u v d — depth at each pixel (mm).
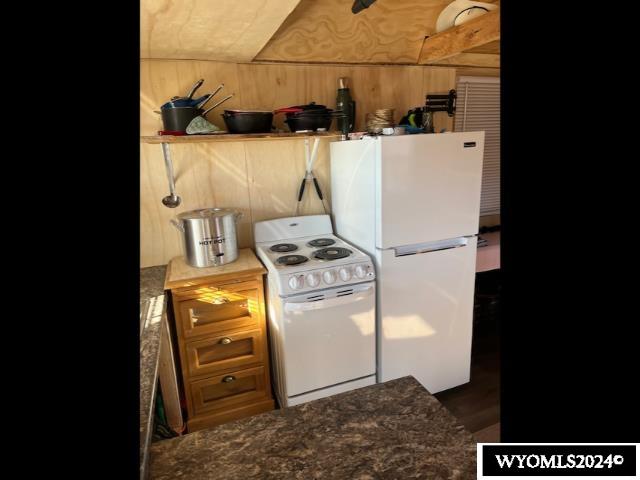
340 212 2385
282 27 2033
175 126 1813
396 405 816
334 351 1928
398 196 1919
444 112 2812
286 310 1790
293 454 690
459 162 2018
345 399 839
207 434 747
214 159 2240
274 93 2283
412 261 2016
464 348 2256
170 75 2070
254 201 2373
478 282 3055
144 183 2133
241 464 673
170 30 1613
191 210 2229
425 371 2166
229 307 2012
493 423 2047
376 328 2045
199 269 1982
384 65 2523
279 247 2223
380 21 2195
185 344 1898
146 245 2188
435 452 685
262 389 2082
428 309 2105
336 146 2330
